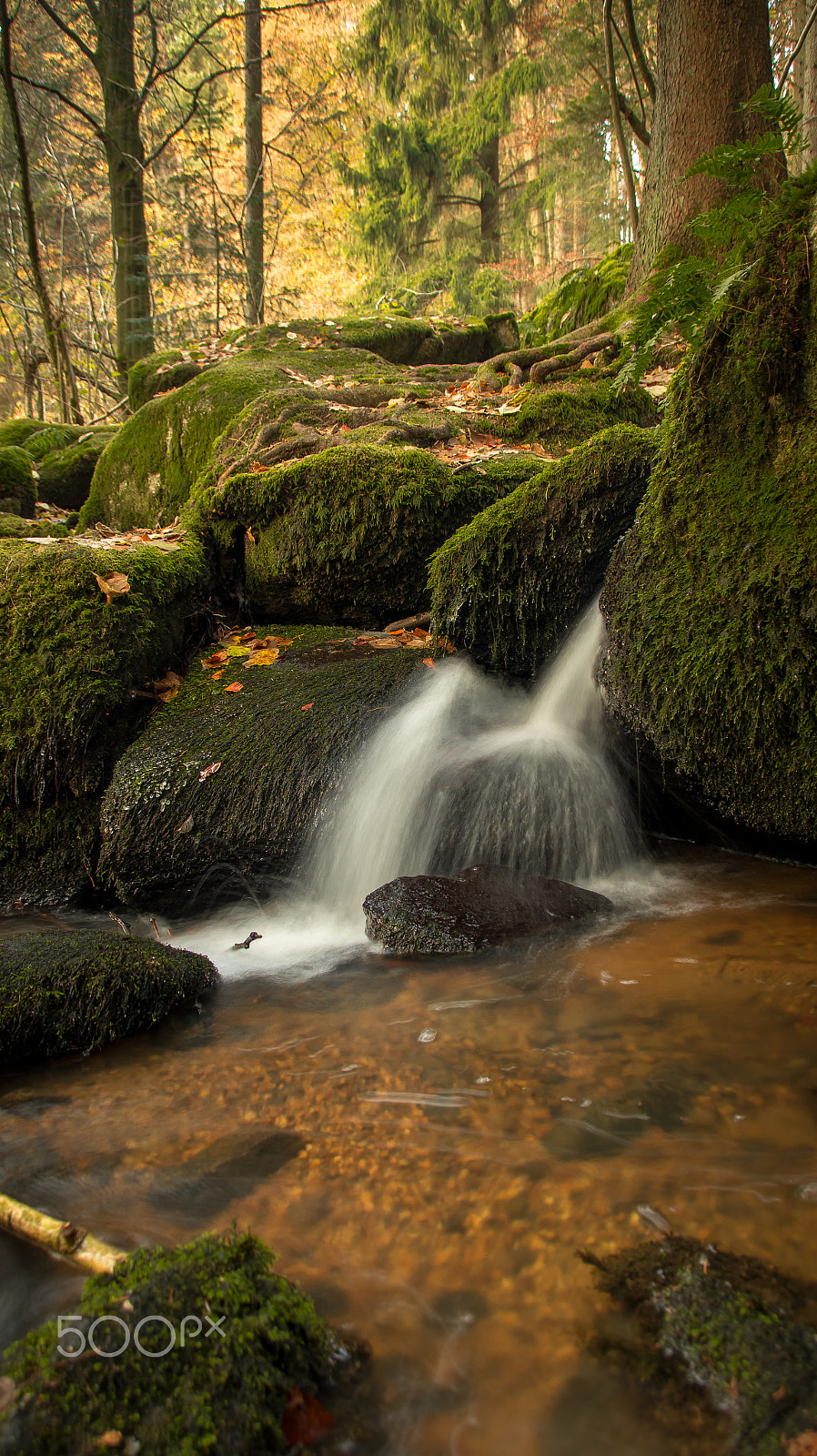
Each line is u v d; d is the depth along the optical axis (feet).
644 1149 5.16
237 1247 4.12
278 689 12.53
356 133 67.56
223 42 62.49
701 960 7.73
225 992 8.27
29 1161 5.53
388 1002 7.57
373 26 62.13
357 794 10.59
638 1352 3.78
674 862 10.59
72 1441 3.28
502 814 10.36
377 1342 3.94
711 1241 4.38
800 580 8.54
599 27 52.54
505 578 12.46
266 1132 5.68
